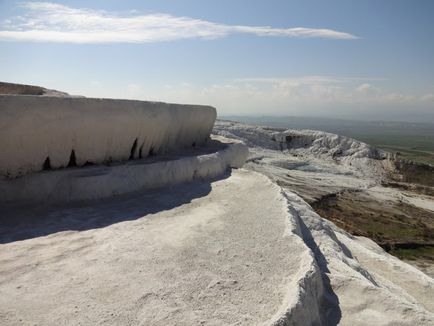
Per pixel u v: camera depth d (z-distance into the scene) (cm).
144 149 1013
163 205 809
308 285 530
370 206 2862
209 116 1349
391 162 4144
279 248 621
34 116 737
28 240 609
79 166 848
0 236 618
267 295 496
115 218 723
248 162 3491
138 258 567
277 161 3738
